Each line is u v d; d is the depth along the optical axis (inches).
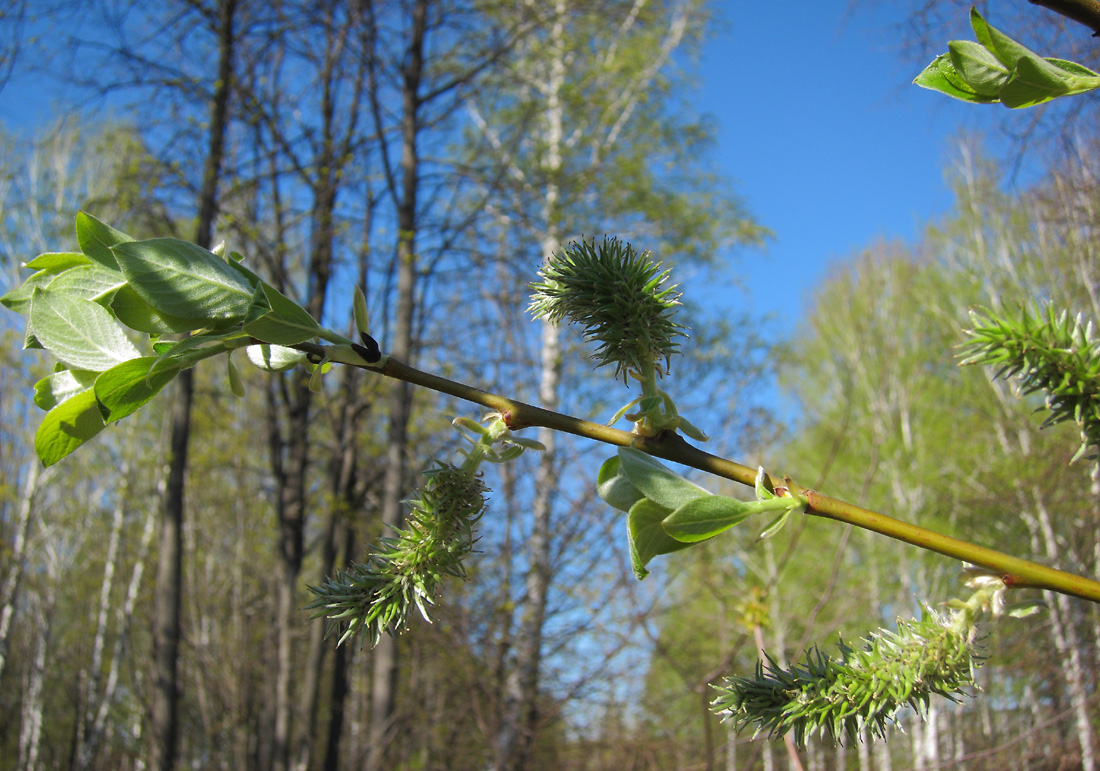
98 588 673.6
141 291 32.7
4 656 555.5
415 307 397.1
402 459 342.0
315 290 420.5
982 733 404.5
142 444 595.2
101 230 34.7
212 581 601.6
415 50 397.1
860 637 36.4
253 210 413.1
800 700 34.9
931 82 35.9
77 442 33.5
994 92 32.0
